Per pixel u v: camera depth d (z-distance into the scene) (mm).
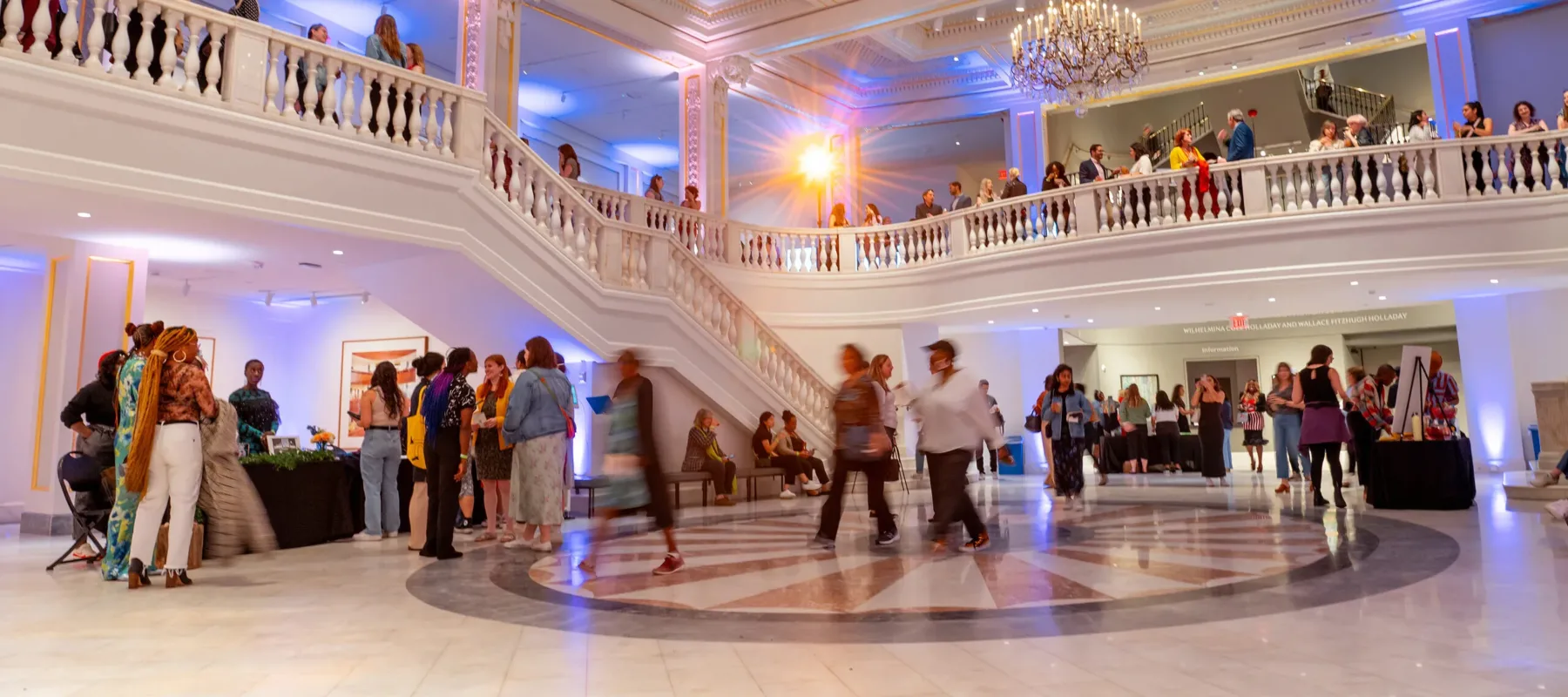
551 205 9297
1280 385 9977
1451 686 2564
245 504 6070
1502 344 11938
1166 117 16438
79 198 6250
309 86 7238
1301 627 3375
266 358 12695
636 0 13828
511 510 6363
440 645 3334
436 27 14305
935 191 18281
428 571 5273
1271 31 15273
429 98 8055
